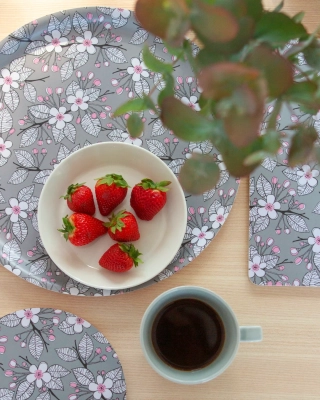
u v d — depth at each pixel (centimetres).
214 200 59
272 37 32
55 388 57
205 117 31
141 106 37
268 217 59
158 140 61
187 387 57
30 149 61
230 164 31
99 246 59
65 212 59
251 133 28
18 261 58
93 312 58
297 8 59
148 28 29
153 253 59
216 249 59
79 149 58
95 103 61
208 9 28
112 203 58
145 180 57
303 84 32
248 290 59
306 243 59
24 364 57
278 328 58
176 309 55
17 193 60
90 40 61
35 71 61
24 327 58
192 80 61
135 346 58
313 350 58
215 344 55
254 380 57
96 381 57
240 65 27
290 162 36
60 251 58
